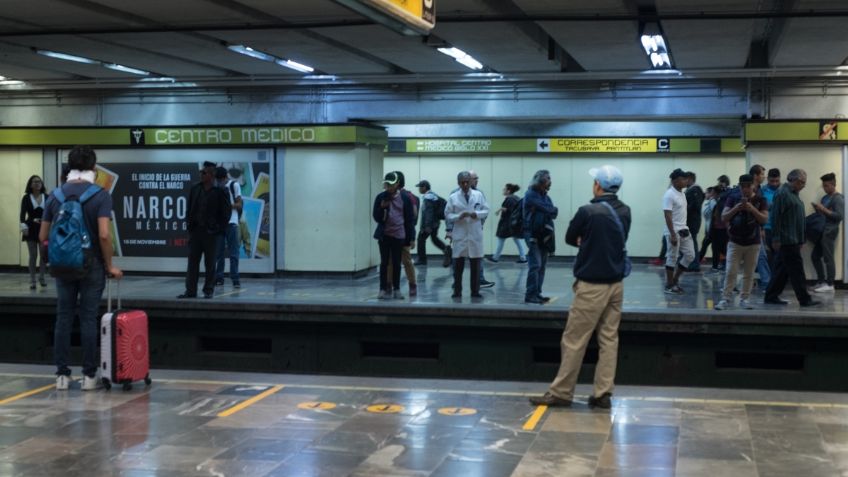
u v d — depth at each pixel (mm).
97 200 9016
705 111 16484
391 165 24391
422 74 16938
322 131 17359
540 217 13078
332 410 8328
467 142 23719
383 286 13922
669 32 12453
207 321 13648
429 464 6633
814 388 11703
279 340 13398
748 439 7285
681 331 11844
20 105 18656
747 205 12211
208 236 13961
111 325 9086
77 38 13109
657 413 8172
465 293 14922
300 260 17656
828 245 15039
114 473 6469
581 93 16906
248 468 6555
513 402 8617
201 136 17781
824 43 13148
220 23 12328
